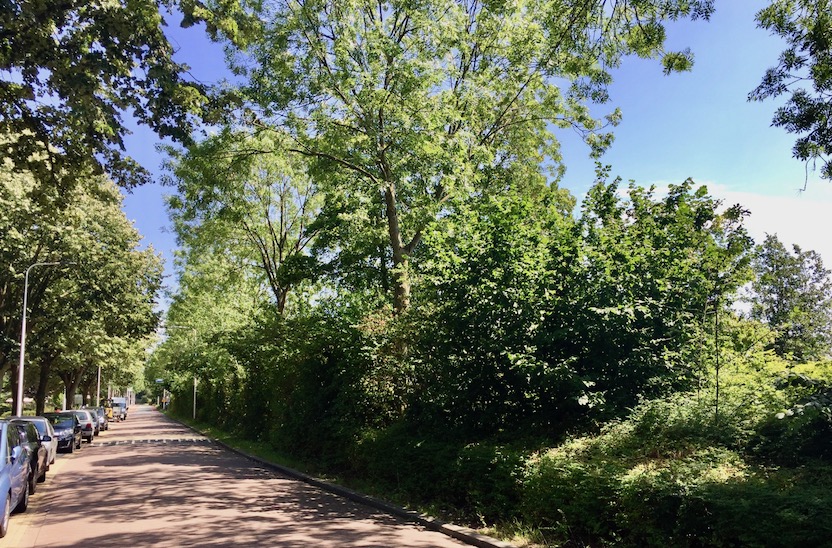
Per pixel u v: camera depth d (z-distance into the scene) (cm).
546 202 1148
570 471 764
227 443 2725
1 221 2533
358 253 2052
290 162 2450
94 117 1083
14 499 961
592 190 1072
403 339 1311
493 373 1045
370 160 1795
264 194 2709
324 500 1223
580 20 910
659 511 644
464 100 1875
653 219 1030
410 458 1170
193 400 5572
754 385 838
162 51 1131
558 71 1795
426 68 1633
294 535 876
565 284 986
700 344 928
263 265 3125
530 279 1016
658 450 757
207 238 2875
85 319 3172
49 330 3150
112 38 1084
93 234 3150
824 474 602
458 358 1105
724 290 930
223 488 1386
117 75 1111
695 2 824
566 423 961
